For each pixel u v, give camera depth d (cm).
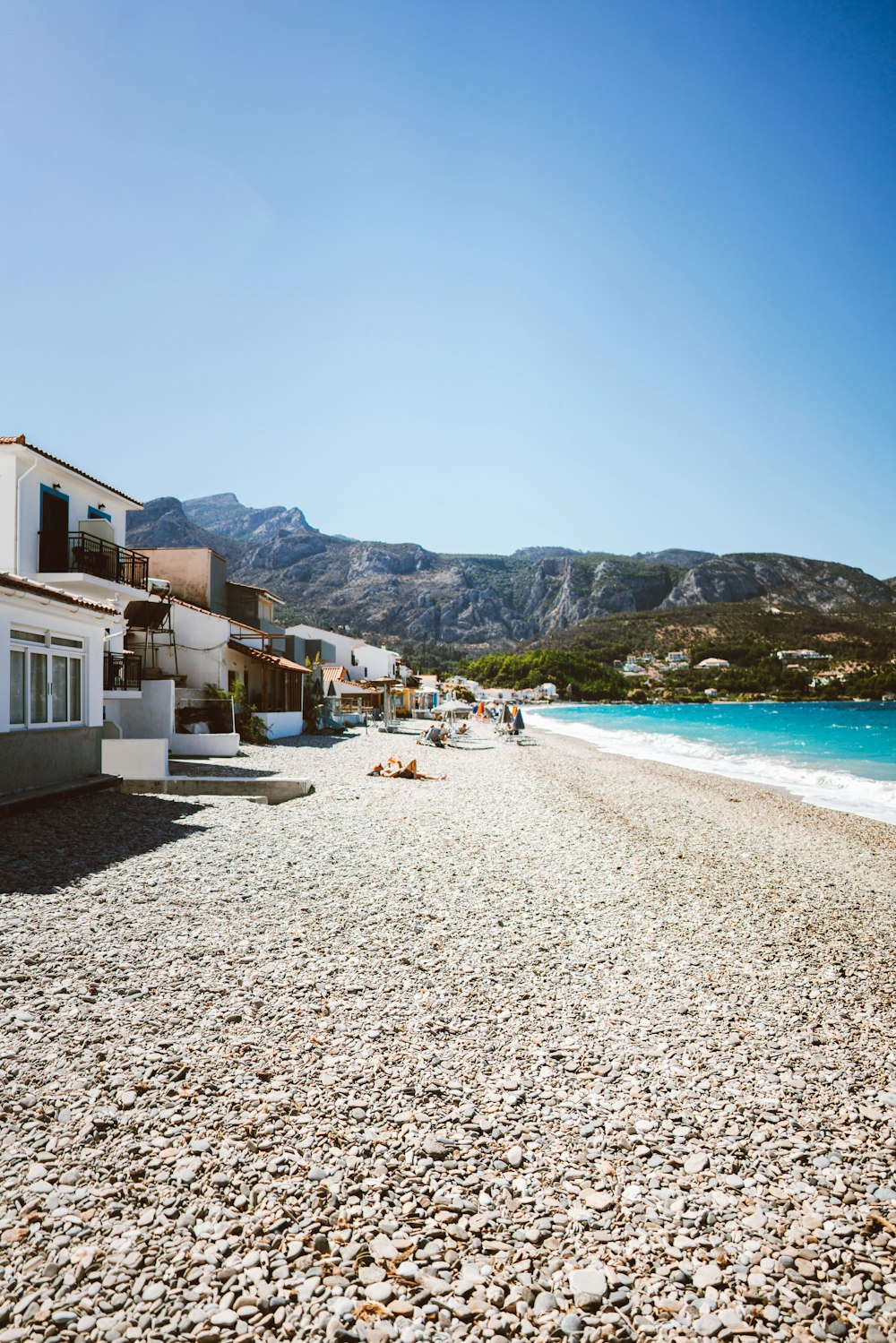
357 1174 401
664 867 1233
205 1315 304
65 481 2152
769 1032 620
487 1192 397
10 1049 493
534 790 2202
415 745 3650
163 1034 534
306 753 2777
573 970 737
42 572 1992
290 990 631
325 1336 299
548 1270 346
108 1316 300
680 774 2997
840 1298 337
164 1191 374
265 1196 377
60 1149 399
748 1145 454
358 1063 520
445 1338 303
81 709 1454
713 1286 341
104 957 661
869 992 725
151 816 1270
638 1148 445
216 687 2902
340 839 1238
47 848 985
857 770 3328
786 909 1017
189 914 793
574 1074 530
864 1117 492
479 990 670
